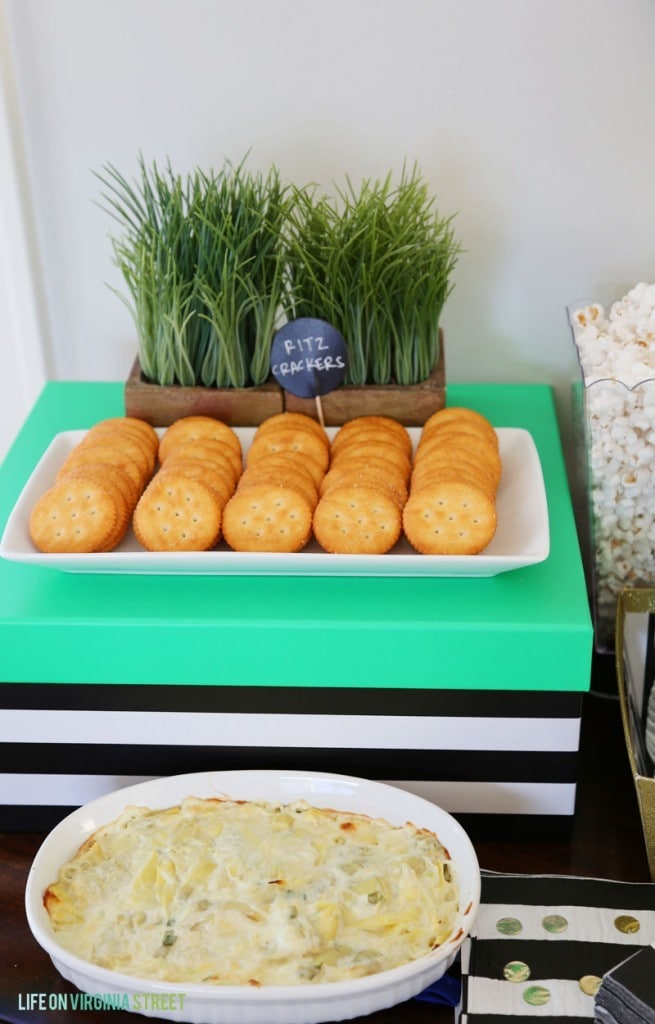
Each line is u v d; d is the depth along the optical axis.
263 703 1.03
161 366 1.25
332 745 1.05
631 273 1.38
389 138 1.32
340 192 1.34
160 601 1.03
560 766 1.04
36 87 1.31
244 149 1.34
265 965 0.84
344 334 1.24
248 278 1.19
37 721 1.05
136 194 1.37
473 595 1.03
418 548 1.05
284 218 1.23
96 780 1.08
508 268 1.38
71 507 1.04
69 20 1.26
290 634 0.99
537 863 1.06
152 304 1.23
